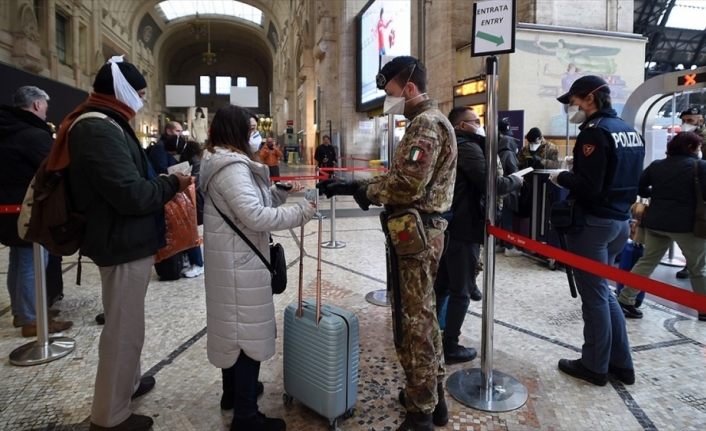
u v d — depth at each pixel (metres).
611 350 2.83
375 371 2.93
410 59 2.23
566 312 3.97
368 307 4.09
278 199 2.49
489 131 2.46
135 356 2.21
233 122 2.19
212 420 2.41
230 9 46.19
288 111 35.00
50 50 21.12
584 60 8.09
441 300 3.34
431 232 2.18
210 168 2.08
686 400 2.63
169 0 41.53
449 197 2.21
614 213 2.64
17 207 3.23
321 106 20.84
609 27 8.32
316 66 22.75
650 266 3.98
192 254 5.07
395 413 2.47
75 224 2.03
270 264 2.20
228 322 2.11
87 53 26.20
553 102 8.05
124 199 1.94
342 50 18.08
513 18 2.31
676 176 3.77
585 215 2.69
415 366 2.18
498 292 4.52
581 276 2.78
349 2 17.91
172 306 4.12
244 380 2.18
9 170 3.20
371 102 15.73
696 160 3.71
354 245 6.68
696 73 5.04
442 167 2.15
